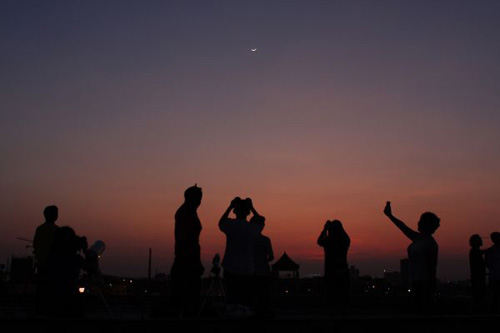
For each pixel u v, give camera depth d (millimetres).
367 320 8938
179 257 9500
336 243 11055
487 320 9352
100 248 10031
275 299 17672
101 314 11172
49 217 10656
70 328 8188
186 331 8305
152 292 20969
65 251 9250
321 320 8766
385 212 10484
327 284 11055
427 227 9898
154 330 8227
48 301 9055
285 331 8648
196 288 9477
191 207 9781
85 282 9828
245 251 9859
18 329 8148
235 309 9359
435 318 9195
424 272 9758
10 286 21297
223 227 10023
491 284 13062
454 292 17547
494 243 13141
